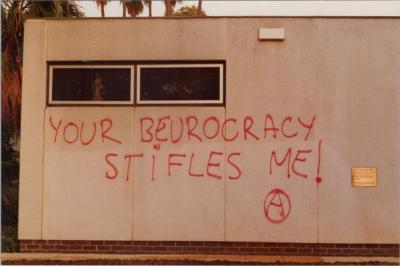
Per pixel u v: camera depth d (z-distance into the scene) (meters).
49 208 8.60
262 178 8.40
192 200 8.46
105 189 8.55
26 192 8.63
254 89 8.47
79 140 8.62
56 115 8.66
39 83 8.70
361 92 8.40
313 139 8.39
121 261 8.01
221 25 8.54
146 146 8.55
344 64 8.42
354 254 8.33
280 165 8.40
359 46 8.42
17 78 12.39
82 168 8.60
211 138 8.48
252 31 8.51
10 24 12.21
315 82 8.43
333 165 8.35
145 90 8.62
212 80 8.58
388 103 8.37
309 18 8.46
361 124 8.38
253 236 8.38
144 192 8.51
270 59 8.48
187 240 8.45
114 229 8.53
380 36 8.40
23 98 8.70
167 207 8.48
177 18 8.59
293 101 8.44
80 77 8.72
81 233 8.57
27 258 8.20
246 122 8.45
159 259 8.10
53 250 8.60
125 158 8.56
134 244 8.52
